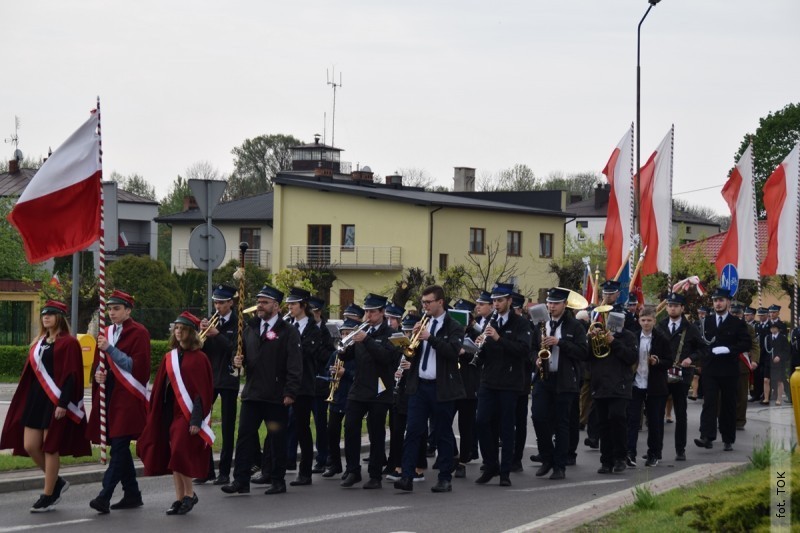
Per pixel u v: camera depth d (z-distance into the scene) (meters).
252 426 12.96
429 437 16.62
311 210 55.94
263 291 13.01
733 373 17.34
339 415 14.62
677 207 96.56
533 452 17.50
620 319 14.55
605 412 14.88
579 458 16.59
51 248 12.80
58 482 11.88
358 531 10.36
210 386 11.52
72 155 12.79
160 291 49.12
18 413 11.73
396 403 14.34
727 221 104.94
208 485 13.72
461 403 15.06
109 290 34.97
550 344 13.98
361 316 15.09
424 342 13.24
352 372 14.73
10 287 43.78
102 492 11.50
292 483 13.83
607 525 9.85
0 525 10.76
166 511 11.58
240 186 107.69
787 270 22.56
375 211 53.81
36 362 11.61
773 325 26.38
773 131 58.50
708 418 17.47
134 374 11.70
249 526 10.69
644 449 17.61
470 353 14.69
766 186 22.92
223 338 13.91
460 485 13.85
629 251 20.62
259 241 62.03
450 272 44.59
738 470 13.15
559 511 11.48
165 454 11.55
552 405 14.40
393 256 53.12
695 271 44.69
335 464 14.71
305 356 13.82
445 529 10.43
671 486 12.05
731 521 9.05
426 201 51.81
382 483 14.03
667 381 15.80
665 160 22.91
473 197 63.59
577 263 52.03
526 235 57.62
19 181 71.44
